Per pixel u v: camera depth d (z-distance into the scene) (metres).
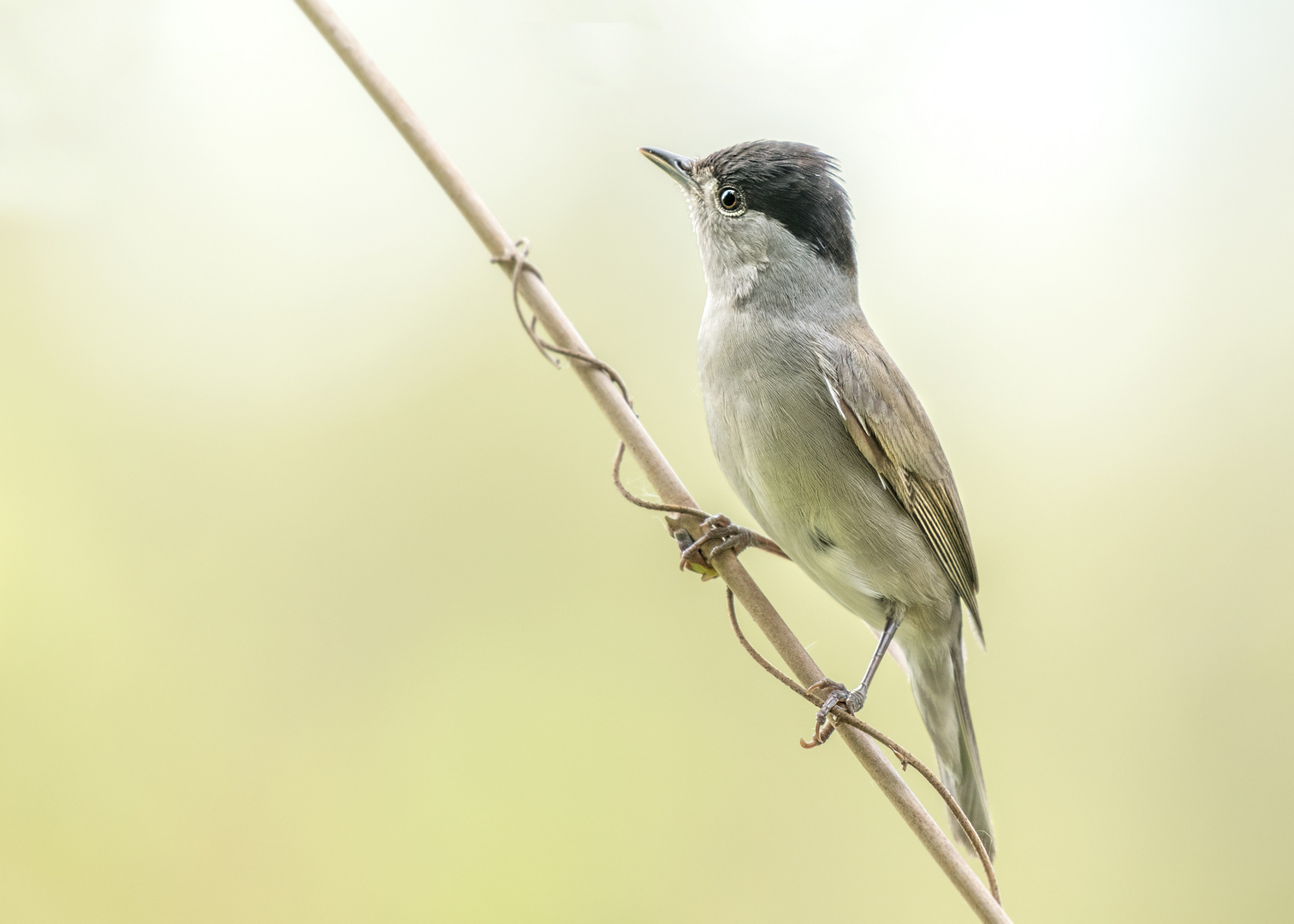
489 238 3.52
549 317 3.52
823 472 3.55
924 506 3.56
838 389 3.55
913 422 3.56
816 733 3.52
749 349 3.56
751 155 3.56
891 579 3.56
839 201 3.57
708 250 3.57
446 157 3.52
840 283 3.57
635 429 3.52
